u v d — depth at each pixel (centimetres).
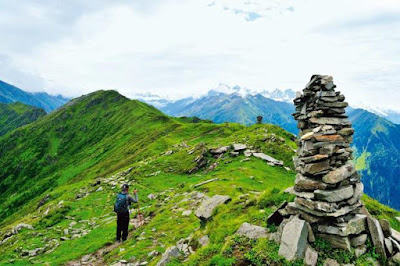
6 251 2798
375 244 1250
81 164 18238
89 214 3850
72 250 2366
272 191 1911
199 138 9538
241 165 4462
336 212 1236
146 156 9700
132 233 2384
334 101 1354
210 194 2938
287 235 1262
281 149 5112
